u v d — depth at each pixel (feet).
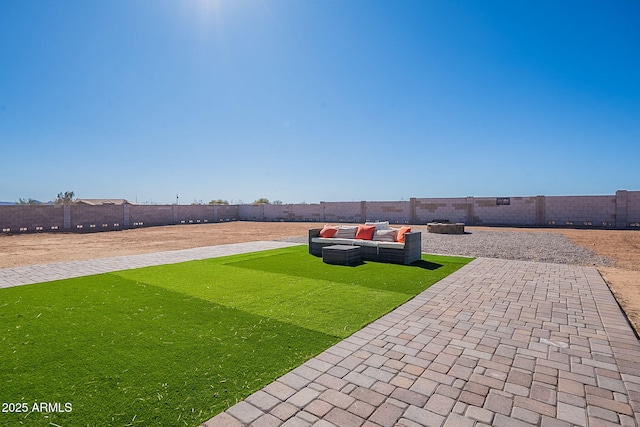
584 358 9.82
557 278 20.26
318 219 93.56
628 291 17.74
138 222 78.54
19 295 16.65
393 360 9.68
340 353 10.11
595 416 7.12
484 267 23.70
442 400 7.70
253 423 6.85
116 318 13.21
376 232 27.84
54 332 11.76
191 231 62.54
